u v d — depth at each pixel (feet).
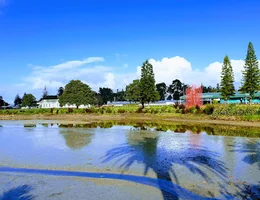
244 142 59.26
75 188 28.76
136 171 35.06
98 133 76.84
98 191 27.86
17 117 178.81
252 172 34.50
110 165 38.06
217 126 97.55
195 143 57.88
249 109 115.85
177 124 107.96
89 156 44.09
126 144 56.65
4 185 29.78
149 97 190.90
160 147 52.95
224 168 36.63
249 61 171.73
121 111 181.57
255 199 25.14
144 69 192.85
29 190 28.25
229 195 26.32
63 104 272.72
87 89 277.44
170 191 27.71
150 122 120.26
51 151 48.57
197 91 195.62
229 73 195.42
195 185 29.45
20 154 45.83
